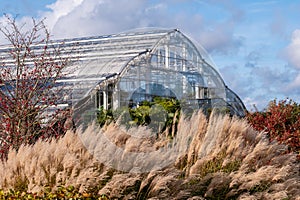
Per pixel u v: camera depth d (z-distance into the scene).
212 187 8.60
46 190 8.20
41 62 15.23
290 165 10.42
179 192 8.43
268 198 8.98
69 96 16.30
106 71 16.84
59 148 9.42
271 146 10.89
